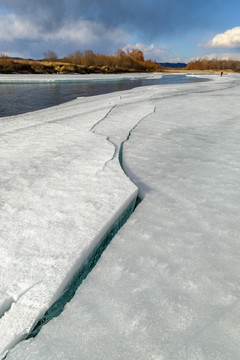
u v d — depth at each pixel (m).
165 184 2.84
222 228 2.02
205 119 6.47
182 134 5.02
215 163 3.38
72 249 1.76
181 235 1.96
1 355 1.17
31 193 2.56
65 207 2.30
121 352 1.14
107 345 1.17
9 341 1.24
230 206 2.33
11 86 21.73
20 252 1.74
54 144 4.35
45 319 1.41
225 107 8.32
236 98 10.60
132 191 2.59
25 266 1.62
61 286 1.50
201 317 1.29
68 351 1.16
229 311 1.32
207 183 2.80
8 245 1.81
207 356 1.10
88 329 1.26
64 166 3.28
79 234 1.92
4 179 2.91
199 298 1.41
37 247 1.79
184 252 1.78
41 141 4.57
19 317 1.34
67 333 1.25
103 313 1.34
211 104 9.04
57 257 1.69
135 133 5.19
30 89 19.48
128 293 1.46
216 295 1.42
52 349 1.17
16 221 2.09
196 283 1.51
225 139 4.54
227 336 1.19
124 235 2.00
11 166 3.34
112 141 4.54
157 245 1.86
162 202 2.46
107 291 1.48
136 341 1.18
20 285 1.49
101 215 2.17
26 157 3.69
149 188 2.77
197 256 1.73
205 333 1.21
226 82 22.59
